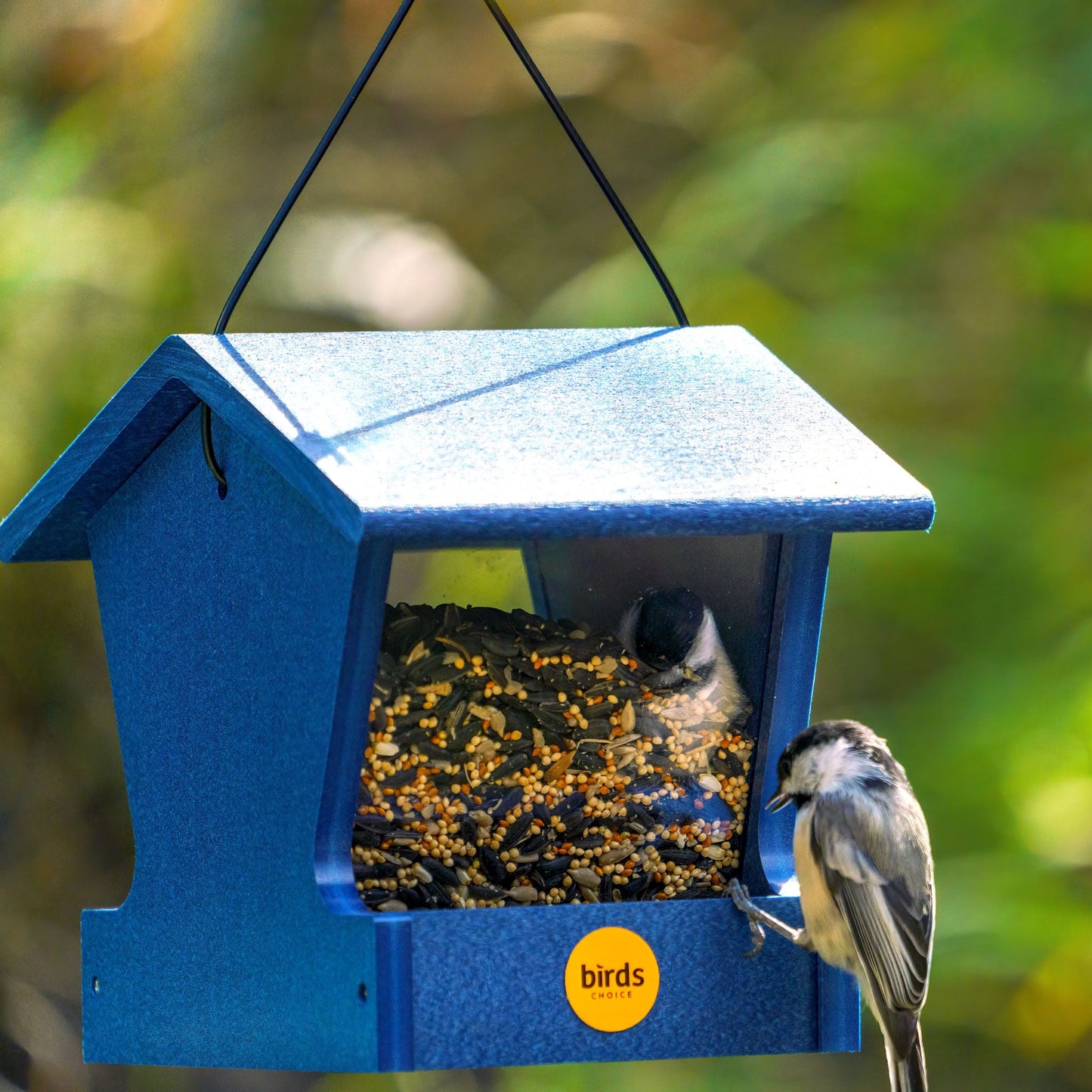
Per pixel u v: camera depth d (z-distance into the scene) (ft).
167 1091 37.09
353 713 18.44
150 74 40.57
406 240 44.62
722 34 50.85
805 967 19.69
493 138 51.93
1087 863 38.86
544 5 51.19
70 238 36.78
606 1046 18.61
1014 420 44.34
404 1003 17.56
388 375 20.61
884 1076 42.39
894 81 45.62
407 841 19.58
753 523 17.89
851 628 44.19
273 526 19.67
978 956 38.14
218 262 42.52
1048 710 39.88
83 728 38.17
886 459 19.25
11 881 37.40
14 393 36.14
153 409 22.02
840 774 20.11
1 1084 35.50
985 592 42.91
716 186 44.70
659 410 20.13
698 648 20.75
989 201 45.85
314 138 47.70
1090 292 44.24
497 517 17.03
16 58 39.45
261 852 19.63
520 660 20.15
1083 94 43.91
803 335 44.11
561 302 44.57
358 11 47.93
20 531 24.36
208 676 21.11
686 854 20.72
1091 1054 42.27
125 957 22.39
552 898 20.22
